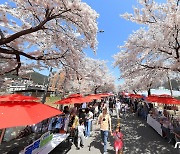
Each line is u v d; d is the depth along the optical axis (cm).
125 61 1068
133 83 2538
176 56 921
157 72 1279
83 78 1094
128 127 1302
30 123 360
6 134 835
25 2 640
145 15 912
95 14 638
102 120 734
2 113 375
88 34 718
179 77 1881
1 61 955
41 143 602
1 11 651
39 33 866
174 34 795
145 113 1641
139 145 852
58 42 831
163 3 855
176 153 742
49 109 497
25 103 463
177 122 1041
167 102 989
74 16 642
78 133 793
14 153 555
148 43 878
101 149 777
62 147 791
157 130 1108
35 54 956
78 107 1323
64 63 976
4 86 1062
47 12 607
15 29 752
